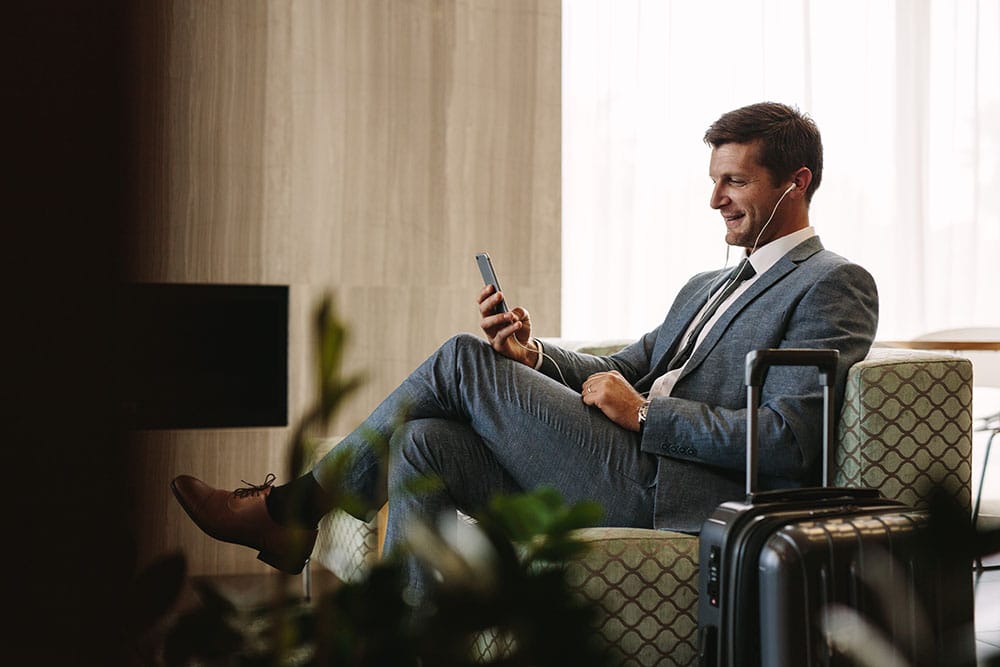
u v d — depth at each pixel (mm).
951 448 1845
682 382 2025
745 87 4371
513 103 4031
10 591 1178
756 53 4379
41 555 1389
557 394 1972
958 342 3477
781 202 2086
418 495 1906
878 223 4617
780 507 1538
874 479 1806
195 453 3561
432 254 3936
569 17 4172
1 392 1726
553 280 4082
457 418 2041
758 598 1485
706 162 4316
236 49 3682
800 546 1440
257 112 3713
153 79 3570
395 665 549
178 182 3617
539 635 522
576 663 521
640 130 4258
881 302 4613
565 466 1954
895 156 4609
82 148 2275
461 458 1953
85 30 2355
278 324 3695
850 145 4574
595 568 1694
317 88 3789
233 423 3605
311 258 3789
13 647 1030
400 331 3900
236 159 3691
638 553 1725
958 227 4711
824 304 1918
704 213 4320
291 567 575
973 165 4695
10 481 1606
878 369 1813
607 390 1971
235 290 3627
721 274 2256
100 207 2125
